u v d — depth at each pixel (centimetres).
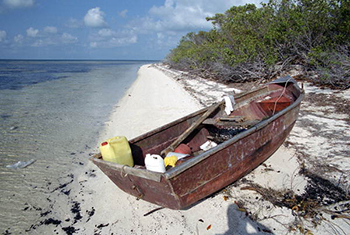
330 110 802
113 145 378
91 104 1252
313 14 1150
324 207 372
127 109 1102
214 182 378
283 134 529
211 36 1861
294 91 709
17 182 506
